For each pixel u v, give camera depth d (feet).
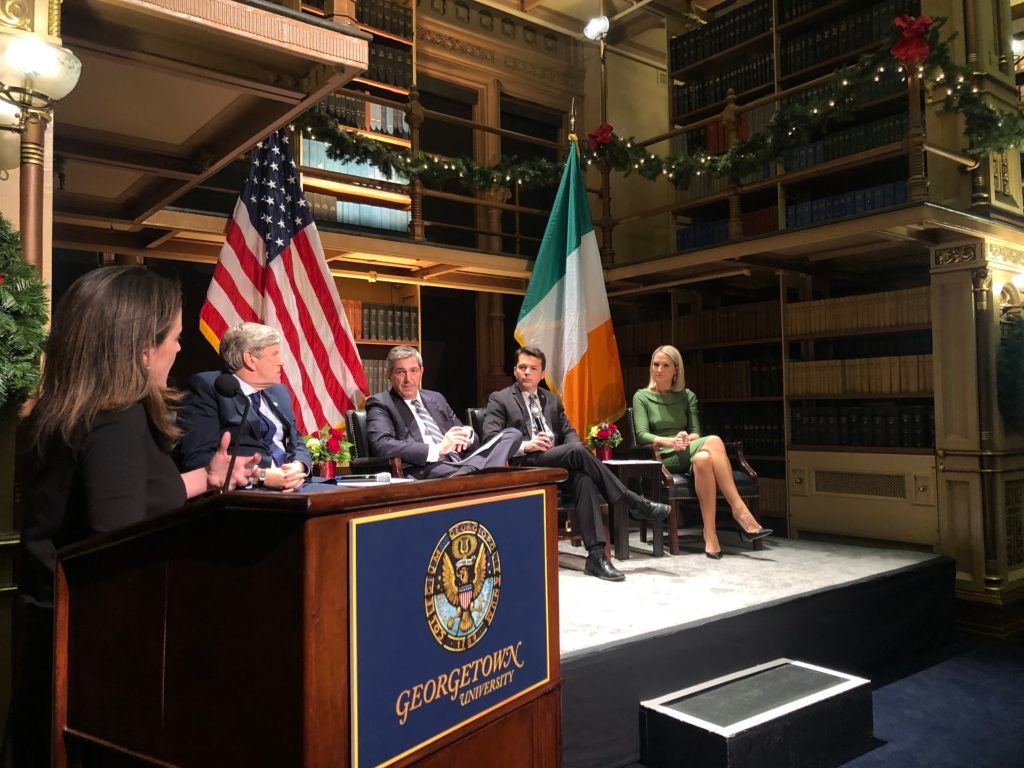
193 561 3.57
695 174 17.56
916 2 16.37
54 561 4.03
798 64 18.56
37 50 6.28
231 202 18.13
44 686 4.04
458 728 3.93
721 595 10.81
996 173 15.25
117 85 8.54
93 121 9.62
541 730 4.60
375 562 3.46
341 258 16.33
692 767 7.98
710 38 20.72
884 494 15.61
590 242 17.15
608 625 9.23
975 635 14.14
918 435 15.31
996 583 13.97
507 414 13.28
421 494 3.69
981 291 14.32
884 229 13.88
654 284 19.84
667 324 20.74
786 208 18.28
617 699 8.41
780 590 11.12
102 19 7.23
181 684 3.58
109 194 12.37
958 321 14.55
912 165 13.74
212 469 4.76
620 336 21.99
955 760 8.71
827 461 16.53
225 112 9.41
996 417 14.28
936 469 14.80
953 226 13.69
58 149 10.08
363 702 3.37
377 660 3.45
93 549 3.80
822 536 16.67
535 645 4.59
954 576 14.14
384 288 19.53
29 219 6.49
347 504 3.27
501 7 22.30
